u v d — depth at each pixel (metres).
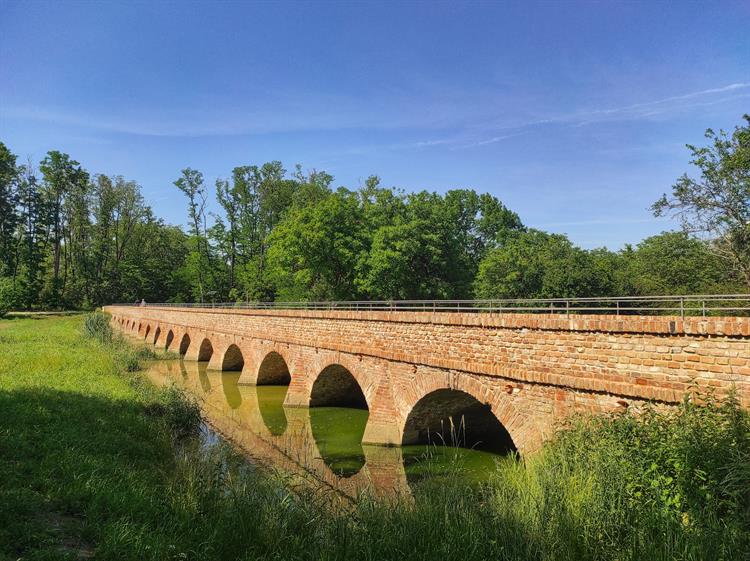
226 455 15.32
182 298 80.44
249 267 64.44
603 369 10.65
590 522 7.66
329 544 7.87
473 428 18.22
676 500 7.73
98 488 9.27
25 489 8.62
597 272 28.95
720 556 6.62
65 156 76.00
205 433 18.70
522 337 12.35
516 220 58.38
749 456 7.57
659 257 33.41
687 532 7.14
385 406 17.45
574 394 11.21
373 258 39.19
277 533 8.22
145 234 85.31
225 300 70.56
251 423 21.25
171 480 10.77
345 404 24.62
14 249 72.50
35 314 66.06
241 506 9.07
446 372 14.77
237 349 35.09
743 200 23.78
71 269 80.81
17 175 71.94
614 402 10.48
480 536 7.73
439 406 16.67
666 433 8.86
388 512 8.88
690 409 8.80
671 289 27.62
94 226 80.12
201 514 9.26
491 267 35.47
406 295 39.72
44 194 75.19
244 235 66.12
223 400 26.02
